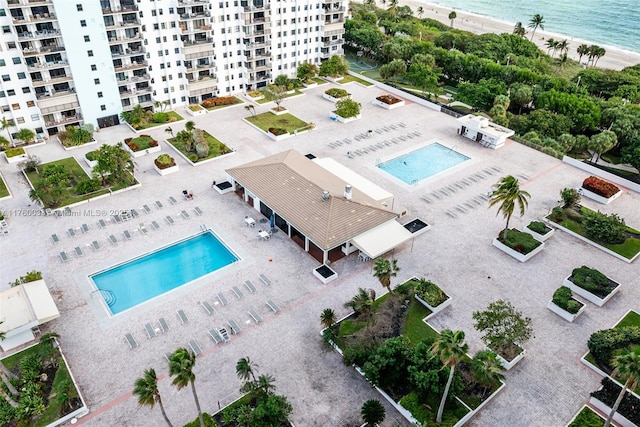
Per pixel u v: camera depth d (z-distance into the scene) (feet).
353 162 275.80
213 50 331.36
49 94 278.87
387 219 208.13
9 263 195.62
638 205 246.68
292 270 196.54
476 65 394.11
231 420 136.46
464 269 199.72
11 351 159.43
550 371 157.79
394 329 170.30
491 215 233.55
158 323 170.81
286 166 232.94
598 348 156.87
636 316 179.83
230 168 245.04
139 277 193.16
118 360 157.07
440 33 511.81
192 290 185.47
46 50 266.16
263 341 165.07
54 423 136.77
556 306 178.70
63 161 266.57
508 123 321.11
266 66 364.17
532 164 279.69
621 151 289.74
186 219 224.74
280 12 354.13
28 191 241.35
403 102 354.13
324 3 377.09
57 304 177.47
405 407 140.36
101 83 289.94
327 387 150.20
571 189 238.27
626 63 513.04
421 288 179.93
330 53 404.98
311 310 177.78
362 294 165.07
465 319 175.94
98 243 207.21
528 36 621.31
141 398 112.98
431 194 248.93
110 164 235.20
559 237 221.25
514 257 207.10
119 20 286.66
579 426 139.64
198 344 163.12
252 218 225.76
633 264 205.67
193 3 307.58
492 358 137.49
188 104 336.90
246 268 196.85
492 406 146.10
